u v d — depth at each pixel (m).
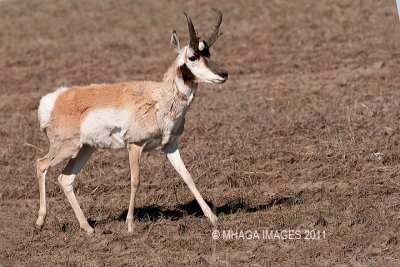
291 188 38.53
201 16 101.06
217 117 53.38
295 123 49.09
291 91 60.34
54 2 119.06
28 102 65.75
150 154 46.69
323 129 47.44
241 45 82.50
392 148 42.66
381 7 95.62
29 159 47.75
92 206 38.78
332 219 33.78
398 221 32.72
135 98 33.78
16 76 78.25
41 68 81.38
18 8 116.12
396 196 36.22
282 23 92.00
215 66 33.31
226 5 105.56
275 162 42.12
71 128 34.69
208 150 45.53
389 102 52.56
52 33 99.38
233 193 38.41
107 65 79.31
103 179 42.81
